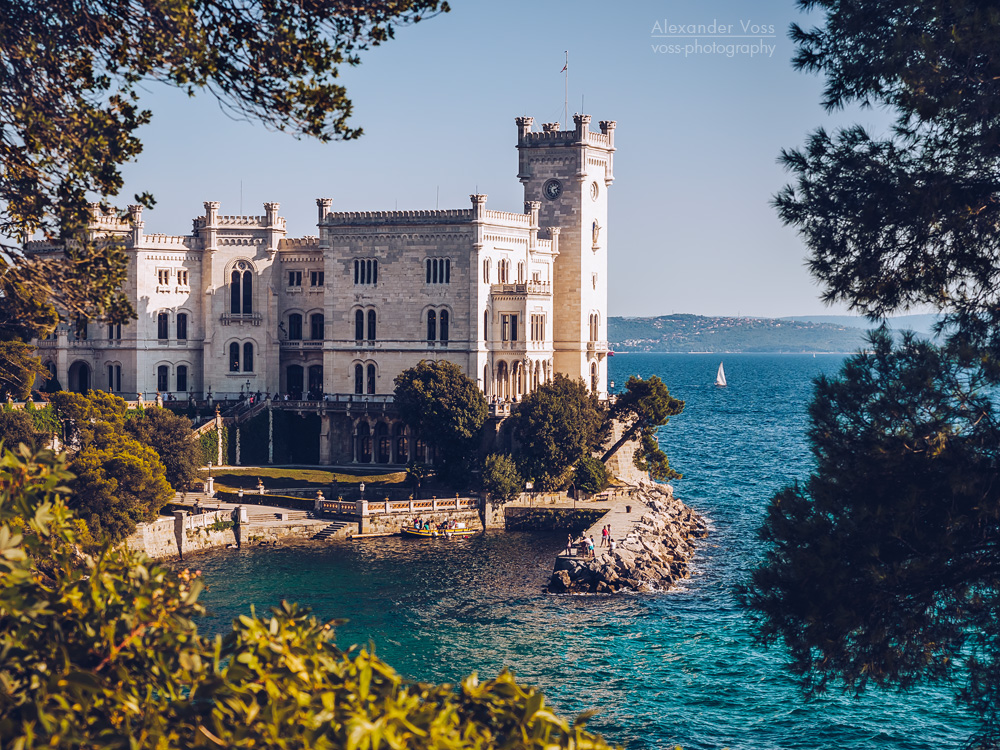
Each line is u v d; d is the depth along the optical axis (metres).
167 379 151.75
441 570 105.94
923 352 33.97
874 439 33.75
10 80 31.95
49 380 147.25
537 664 79.00
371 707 21.86
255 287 153.62
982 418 33.53
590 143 156.75
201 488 127.19
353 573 104.00
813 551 34.06
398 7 32.41
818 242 35.62
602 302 163.50
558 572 99.56
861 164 34.91
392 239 146.00
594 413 134.75
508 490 125.88
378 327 147.38
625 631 86.88
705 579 105.19
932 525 33.19
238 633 24.02
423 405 127.75
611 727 68.06
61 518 25.95
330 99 32.56
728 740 66.25
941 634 33.25
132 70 32.50
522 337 144.00
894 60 33.31
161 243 150.38
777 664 78.88
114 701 21.80
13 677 21.83
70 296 34.12
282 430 146.62
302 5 32.41
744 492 166.75
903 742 65.62
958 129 33.56
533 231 151.75
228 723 21.86
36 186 33.19
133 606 23.58
